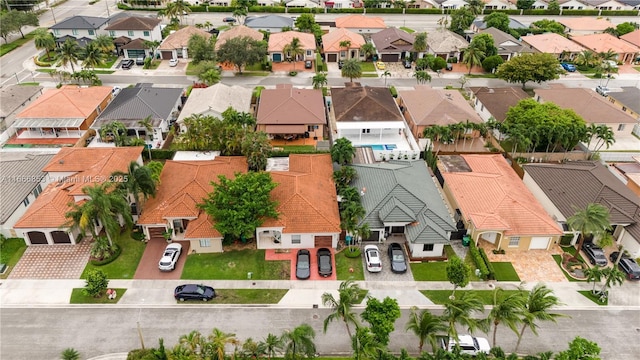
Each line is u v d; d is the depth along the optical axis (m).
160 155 74.19
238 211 53.78
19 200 60.41
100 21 123.00
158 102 85.19
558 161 76.56
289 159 69.81
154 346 45.19
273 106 84.31
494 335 43.38
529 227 56.94
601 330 47.78
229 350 44.53
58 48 107.62
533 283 53.28
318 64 111.31
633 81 111.12
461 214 60.94
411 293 51.78
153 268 54.34
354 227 56.09
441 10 157.25
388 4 159.88
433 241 55.03
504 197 59.62
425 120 81.50
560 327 48.03
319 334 46.75
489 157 71.25
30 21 127.44
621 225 58.00
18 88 92.31
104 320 47.81
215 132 72.88
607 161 77.12
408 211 57.78
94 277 48.75
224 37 116.19
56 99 84.44
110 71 107.94
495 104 89.12
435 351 40.62
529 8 160.50
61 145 80.00
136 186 55.66
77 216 52.25
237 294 51.19
